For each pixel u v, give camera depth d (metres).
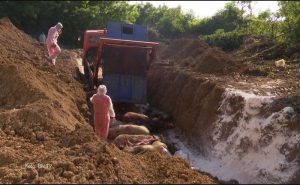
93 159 8.02
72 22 30.84
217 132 11.74
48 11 30.30
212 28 31.34
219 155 11.18
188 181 7.54
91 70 16.17
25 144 9.45
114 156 8.19
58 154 8.44
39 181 7.38
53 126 10.12
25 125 10.23
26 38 20.48
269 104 10.70
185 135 13.29
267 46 19.30
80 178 7.38
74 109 12.75
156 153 9.17
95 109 10.88
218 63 15.76
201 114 12.81
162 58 21.95
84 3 31.67
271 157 9.69
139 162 8.42
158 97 16.48
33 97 11.73
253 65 16.11
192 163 11.15
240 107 11.38
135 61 14.77
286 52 17.53
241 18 30.48
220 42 22.62
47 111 10.58
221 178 9.45
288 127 9.72
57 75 15.54
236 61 16.06
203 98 13.24
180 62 18.83
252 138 10.46
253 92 11.89
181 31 33.31
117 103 14.97
